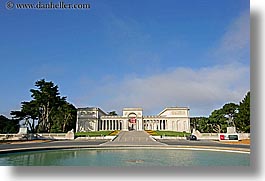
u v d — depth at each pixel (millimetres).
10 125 69125
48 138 58000
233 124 68562
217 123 74250
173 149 31734
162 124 104000
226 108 70875
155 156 24531
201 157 23719
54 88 74875
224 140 51000
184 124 103125
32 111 71312
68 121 85562
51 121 76062
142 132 80938
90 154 26281
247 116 54125
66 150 29484
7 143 40562
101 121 103438
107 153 27141
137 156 24516
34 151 26703
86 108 101250
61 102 77375
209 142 46250
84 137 63000
